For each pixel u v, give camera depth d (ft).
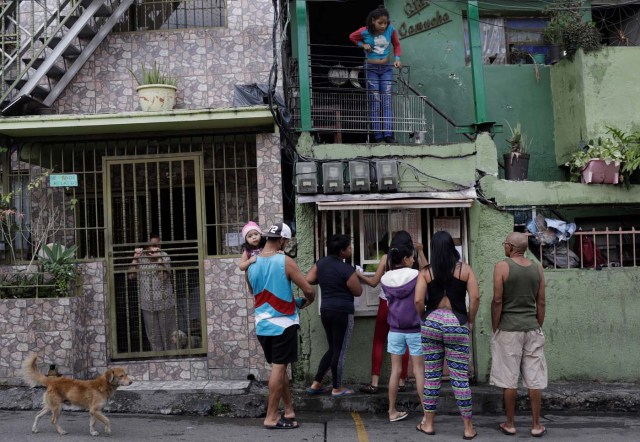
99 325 28.22
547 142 34.60
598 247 31.89
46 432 22.04
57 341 26.27
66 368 26.21
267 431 22.66
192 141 29.09
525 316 21.95
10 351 26.32
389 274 23.71
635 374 28.17
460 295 21.68
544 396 26.23
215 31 31.09
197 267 28.71
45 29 28.48
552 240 28.63
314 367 27.53
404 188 28.14
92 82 30.89
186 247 28.89
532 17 36.04
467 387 21.57
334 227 28.02
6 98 28.37
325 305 25.07
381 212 28.45
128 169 30.27
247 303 28.07
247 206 29.91
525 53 35.55
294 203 29.14
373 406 25.59
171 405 25.20
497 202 28.40
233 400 25.23
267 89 28.50
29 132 27.84
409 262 23.61
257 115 26.66
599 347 28.17
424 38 34.78
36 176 29.94
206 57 31.04
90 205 30.53
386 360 27.71
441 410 25.73
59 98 30.76
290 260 22.41
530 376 21.98
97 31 30.32
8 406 25.16
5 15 28.89
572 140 32.96
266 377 27.78
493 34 35.81
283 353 22.50
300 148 28.17
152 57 31.07
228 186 30.48
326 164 27.27
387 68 30.99
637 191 29.01
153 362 28.02
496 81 34.71
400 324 23.47
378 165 27.50
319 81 35.27
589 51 31.96
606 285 28.35
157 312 28.81
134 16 31.30
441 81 34.60
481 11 35.29
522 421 24.49
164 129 28.25
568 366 28.14
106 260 28.73
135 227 28.81
